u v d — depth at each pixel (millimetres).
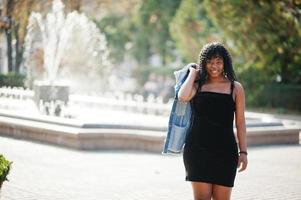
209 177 5809
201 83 5969
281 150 15492
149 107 22734
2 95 25938
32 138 15070
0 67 38438
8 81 32219
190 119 6047
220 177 5812
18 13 32094
